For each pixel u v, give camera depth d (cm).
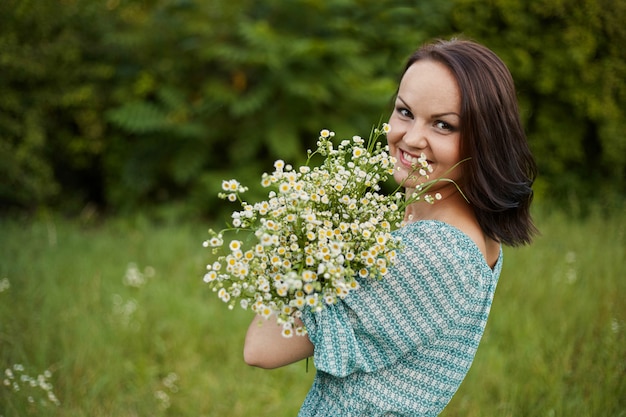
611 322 299
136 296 376
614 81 552
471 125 125
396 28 552
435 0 548
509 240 138
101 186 636
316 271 118
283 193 120
